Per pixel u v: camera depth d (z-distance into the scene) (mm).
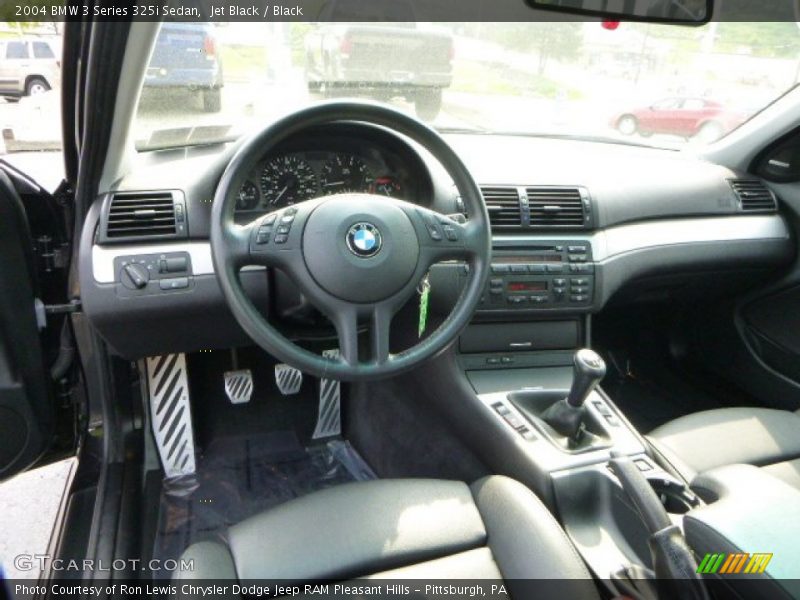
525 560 1061
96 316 1510
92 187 1483
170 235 1523
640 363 2633
